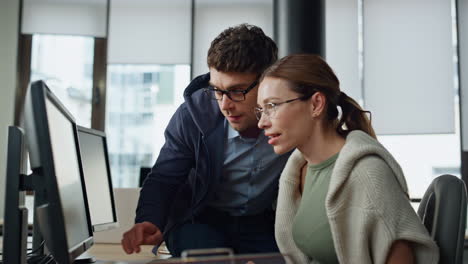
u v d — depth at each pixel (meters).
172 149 1.62
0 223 3.38
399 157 5.30
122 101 5.38
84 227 1.26
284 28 4.84
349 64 5.41
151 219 1.53
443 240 1.06
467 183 5.16
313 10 4.82
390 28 5.42
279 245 1.33
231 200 1.57
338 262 1.19
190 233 1.57
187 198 1.65
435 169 5.26
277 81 1.14
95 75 5.37
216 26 5.45
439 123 5.29
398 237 1.02
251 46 1.33
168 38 5.43
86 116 5.33
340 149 1.19
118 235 2.06
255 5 5.47
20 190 1.09
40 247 1.52
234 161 1.52
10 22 5.33
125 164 5.32
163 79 5.42
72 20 5.40
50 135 0.89
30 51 5.36
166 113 5.39
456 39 5.36
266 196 1.54
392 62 5.39
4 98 5.25
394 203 1.04
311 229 1.20
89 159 1.70
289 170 1.32
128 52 5.41
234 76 1.33
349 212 1.09
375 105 5.37
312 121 1.16
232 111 1.38
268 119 1.16
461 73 5.31
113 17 5.43
